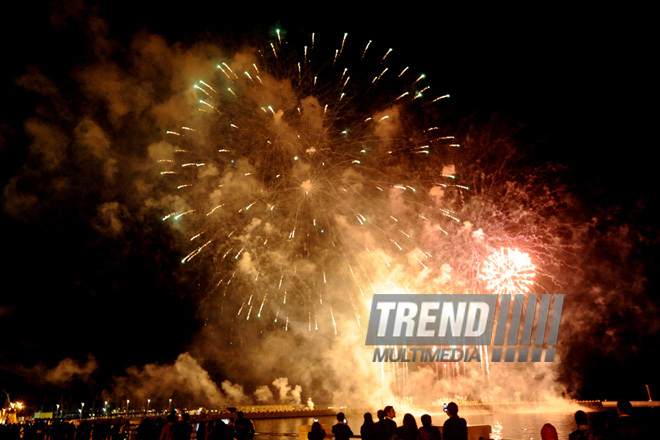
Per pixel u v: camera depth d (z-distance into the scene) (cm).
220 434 1490
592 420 809
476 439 1623
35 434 2822
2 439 1692
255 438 2823
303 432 2127
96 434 2605
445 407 985
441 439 1009
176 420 1583
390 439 1054
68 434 2569
